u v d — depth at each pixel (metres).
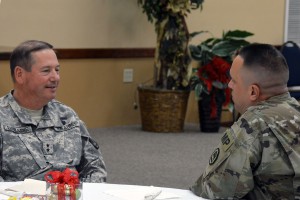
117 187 2.04
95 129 6.19
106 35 6.20
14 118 2.43
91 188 2.03
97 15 6.11
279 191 1.88
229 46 6.11
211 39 6.27
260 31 7.22
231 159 1.88
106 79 6.27
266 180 1.88
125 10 6.29
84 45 6.05
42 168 2.39
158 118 6.06
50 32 5.82
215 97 6.16
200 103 6.21
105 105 6.31
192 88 6.11
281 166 1.85
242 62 1.96
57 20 5.84
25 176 2.38
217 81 6.05
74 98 6.06
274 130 1.87
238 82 1.98
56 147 2.46
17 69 2.44
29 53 2.42
